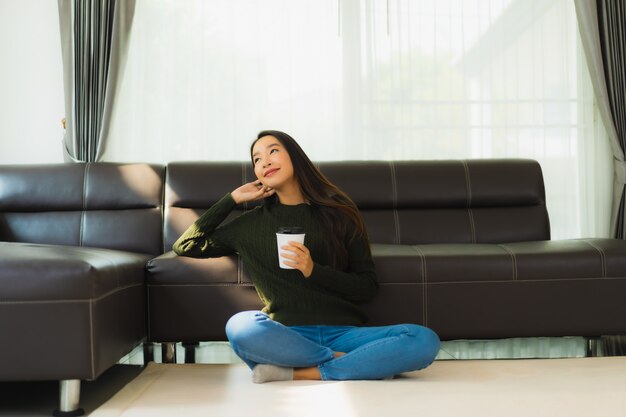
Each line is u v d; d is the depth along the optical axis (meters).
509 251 2.53
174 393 1.96
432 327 2.46
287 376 2.03
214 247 2.29
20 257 1.89
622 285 2.49
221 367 2.35
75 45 3.44
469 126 3.67
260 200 3.03
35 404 2.00
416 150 3.67
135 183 3.05
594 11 3.59
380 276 2.45
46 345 1.85
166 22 3.58
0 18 3.55
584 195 3.70
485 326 2.47
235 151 3.61
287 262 2.00
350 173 3.11
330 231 2.19
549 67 3.70
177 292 2.40
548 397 1.80
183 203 3.04
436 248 2.63
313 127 3.63
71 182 3.03
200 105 3.59
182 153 3.59
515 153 3.69
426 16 3.66
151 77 3.57
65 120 3.46
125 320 2.16
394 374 2.02
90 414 1.77
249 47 3.61
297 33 3.62
